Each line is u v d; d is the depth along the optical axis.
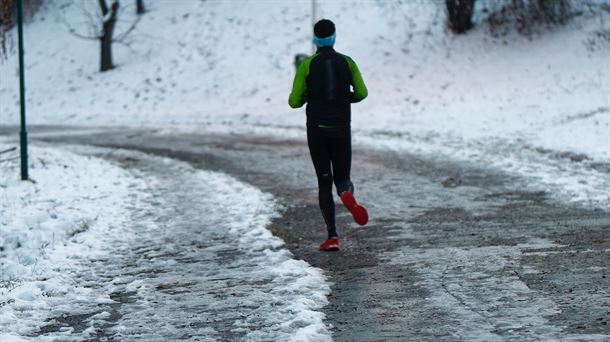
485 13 58.38
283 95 59.44
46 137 47.78
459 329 9.36
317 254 14.42
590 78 44.28
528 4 53.81
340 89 14.16
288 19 71.75
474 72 51.03
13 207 20.23
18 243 16.53
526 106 42.81
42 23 84.69
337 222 17.84
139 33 77.12
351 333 9.42
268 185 24.42
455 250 14.08
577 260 12.65
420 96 49.81
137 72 70.88
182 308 11.06
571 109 40.06
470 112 44.25
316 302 10.89
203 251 15.25
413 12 63.88
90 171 28.48
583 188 20.92
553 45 50.09
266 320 10.18
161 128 51.91
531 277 11.67
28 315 10.99
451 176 25.03
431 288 11.43
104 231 17.70
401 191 22.33
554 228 15.75
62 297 12.00
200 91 64.56
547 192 20.92
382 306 10.59
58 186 24.34
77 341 9.60
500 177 24.27
